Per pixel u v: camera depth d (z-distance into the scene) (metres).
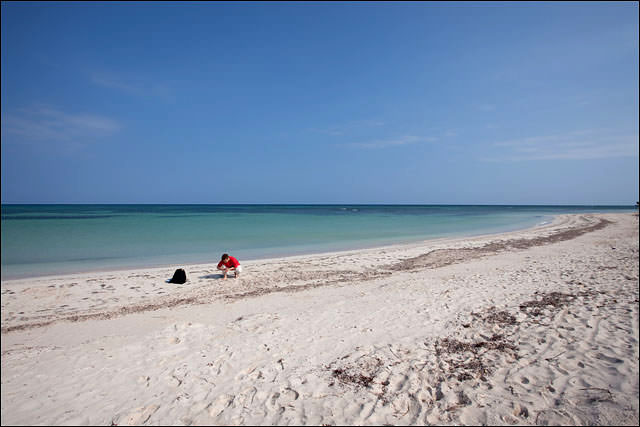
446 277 11.17
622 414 3.54
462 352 5.31
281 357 5.32
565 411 3.70
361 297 8.92
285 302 8.87
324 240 23.77
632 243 18.39
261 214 69.50
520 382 4.34
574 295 8.09
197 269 13.70
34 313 8.39
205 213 75.69
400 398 4.14
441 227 35.66
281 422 3.76
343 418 3.79
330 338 6.03
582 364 4.64
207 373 4.84
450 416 3.76
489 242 21.61
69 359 5.33
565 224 37.62
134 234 27.25
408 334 6.12
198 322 7.31
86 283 11.38
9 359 5.37
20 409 4.02
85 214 68.44
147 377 4.75
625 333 5.56
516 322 6.48
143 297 9.78
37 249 19.30
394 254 17.16
